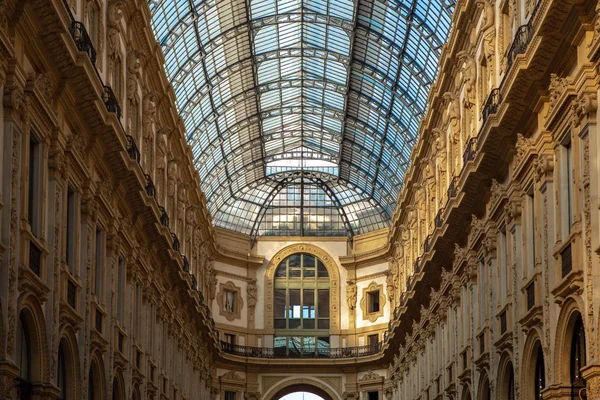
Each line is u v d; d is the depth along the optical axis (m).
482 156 30.52
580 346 22.80
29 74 22.58
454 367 39.06
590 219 20.88
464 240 37.34
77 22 26.14
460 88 37.81
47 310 24.11
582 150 21.66
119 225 33.31
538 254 26.02
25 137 22.05
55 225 24.78
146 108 38.47
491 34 31.81
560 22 22.22
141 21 35.47
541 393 24.45
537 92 25.30
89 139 28.80
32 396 23.16
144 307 38.69
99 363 30.14
